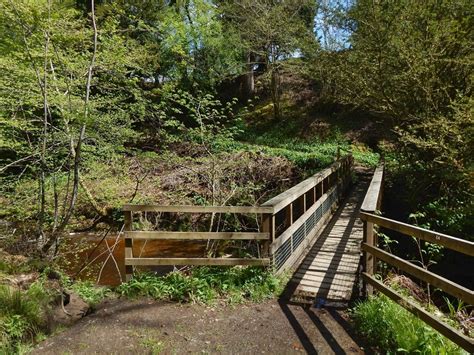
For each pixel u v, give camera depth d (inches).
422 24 399.5
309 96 1034.7
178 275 201.0
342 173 470.3
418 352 127.6
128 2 516.7
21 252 256.8
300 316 165.3
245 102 1117.7
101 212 398.6
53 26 254.2
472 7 377.4
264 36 855.1
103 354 138.3
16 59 271.9
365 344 143.1
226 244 322.0
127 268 203.2
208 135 390.9
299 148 805.2
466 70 370.6
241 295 183.0
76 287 201.6
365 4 467.2
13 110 285.4
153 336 150.6
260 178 506.6
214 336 150.7
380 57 432.5
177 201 419.5
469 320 159.3
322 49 722.2
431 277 124.7
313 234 281.1
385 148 592.4
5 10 234.7
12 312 149.4
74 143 294.7
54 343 145.9
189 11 700.7
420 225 352.8
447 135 343.0
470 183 327.0
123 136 351.3
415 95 398.9
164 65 533.0
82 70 290.7
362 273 175.6
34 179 304.7
